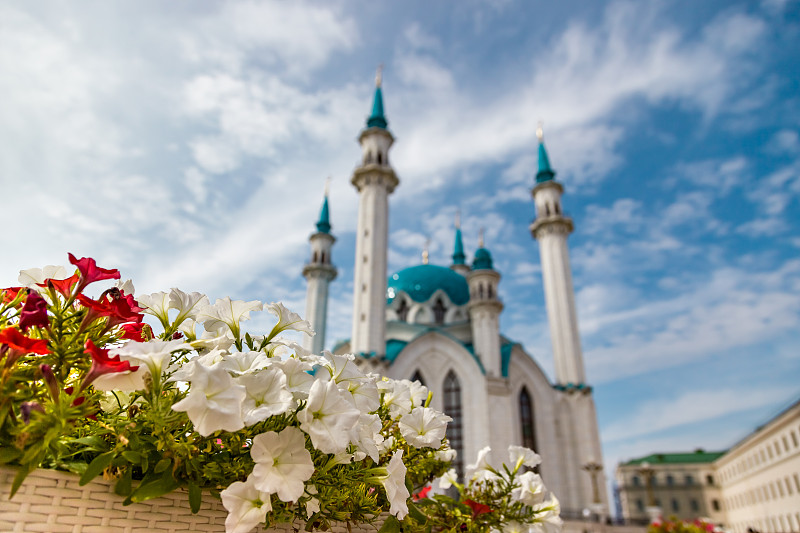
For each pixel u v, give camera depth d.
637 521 40.81
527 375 46.50
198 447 2.09
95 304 2.19
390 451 3.02
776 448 53.97
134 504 1.88
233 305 2.58
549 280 50.88
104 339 2.33
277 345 2.50
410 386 3.67
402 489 2.45
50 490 1.73
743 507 69.25
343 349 47.78
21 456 1.71
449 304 52.91
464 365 43.72
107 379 1.92
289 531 2.37
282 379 2.05
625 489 87.69
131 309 2.33
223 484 2.10
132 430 2.01
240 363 2.17
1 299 2.31
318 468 2.30
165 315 2.55
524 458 3.93
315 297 54.81
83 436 2.13
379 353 39.94
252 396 2.03
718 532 26.05
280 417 2.17
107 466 1.81
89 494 1.80
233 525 1.88
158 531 1.91
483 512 3.56
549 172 55.75
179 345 2.03
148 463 2.01
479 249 50.25
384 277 43.09
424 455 3.57
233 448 2.07
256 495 1.96
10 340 1.91
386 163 47.41
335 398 2.06
